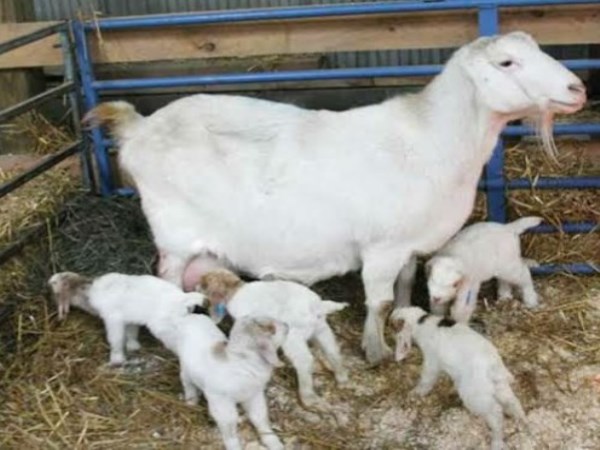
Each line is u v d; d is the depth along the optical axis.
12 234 2.97
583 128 2.71
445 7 2.69
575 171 3.13
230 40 2.97
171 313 2.27
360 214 2.30
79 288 2.46
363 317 2.63
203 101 2.46
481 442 2.16
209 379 2.06
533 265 2.70
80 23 2.92
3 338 2.56
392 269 2.38
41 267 2.80
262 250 2.39
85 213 3.00
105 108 2.47
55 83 3.72
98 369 2.45
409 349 2.26
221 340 2.11
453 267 2.27
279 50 2.96
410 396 2.29
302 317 2.20
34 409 2.31
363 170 2.30
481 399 2.06
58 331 2.59
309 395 2.28
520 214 2.96
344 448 2.16
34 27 3.15
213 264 2.46
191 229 2.44
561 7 2.79
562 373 2.36
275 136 2.37
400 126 2.33
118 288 2.37
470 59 2.25
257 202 2.35
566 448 2.13
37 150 3.52
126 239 2.88
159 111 2.49
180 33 2.97
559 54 3.97
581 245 2.83
